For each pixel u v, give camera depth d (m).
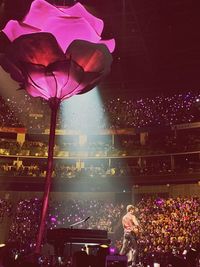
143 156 30.33
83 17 11.74
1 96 33.75
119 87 34.78
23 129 32.28
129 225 11.48
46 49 10.77
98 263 5.63
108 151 31.36
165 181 27.95
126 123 32.66
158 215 24.70
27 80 11.44
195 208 24.00
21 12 24.94
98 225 26.16
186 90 33.12
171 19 26.98
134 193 29.77
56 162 32.44
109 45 12.29
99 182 29.16
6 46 10.96
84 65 11.41
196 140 29.50
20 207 28.17
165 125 30.88
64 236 12.12
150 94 34.56
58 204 28.30
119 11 26.56
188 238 21.59
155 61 31.84
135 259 11.10
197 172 26.92
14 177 29.09
